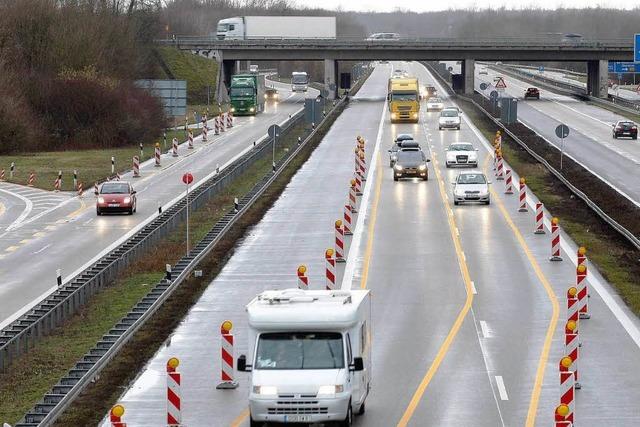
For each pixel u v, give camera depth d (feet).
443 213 389.39
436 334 219.61
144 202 444.14
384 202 419.74
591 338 216.74
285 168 533.14
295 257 308.40
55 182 515.09
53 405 170.50
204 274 286.05
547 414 166.30
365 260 301.22
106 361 200.64
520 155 577.02
